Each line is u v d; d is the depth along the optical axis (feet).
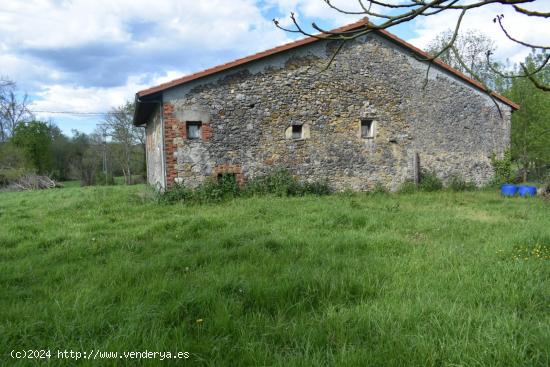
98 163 118.83
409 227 23.08
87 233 21.99
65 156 128.88
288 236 20.12
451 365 7.86
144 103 36.91
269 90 38.22
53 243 19.94
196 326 9.86
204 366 8.23
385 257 16.01
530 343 8.51
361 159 41.93
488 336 8.73
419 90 43.88
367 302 11.16
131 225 24.79
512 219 25.66
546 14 4.76
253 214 27.32
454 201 35.91
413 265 14.66
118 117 112.37
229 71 36.81
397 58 42.91
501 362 7.84
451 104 45.37
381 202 34.86
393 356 8.19
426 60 6.16
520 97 58.39
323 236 20.51
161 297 11.68
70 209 32.45
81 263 16.17
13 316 10.53
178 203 33.40
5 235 21.76
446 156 45.37
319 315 10.50
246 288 12.16
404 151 43.57
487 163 47.26
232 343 9.06
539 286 11.94
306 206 30.76
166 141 35.19
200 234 21.35
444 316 9.91
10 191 78.69
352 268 14.23
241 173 37.58
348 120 41.24
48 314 10.60
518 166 61.77
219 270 14.52
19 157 95.04
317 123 40.09
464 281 12.80
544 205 32.81
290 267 14.35
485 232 21.01
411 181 43.96
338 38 6.24
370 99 41.98
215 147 36.65
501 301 11.14
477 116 46.57
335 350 8.69
